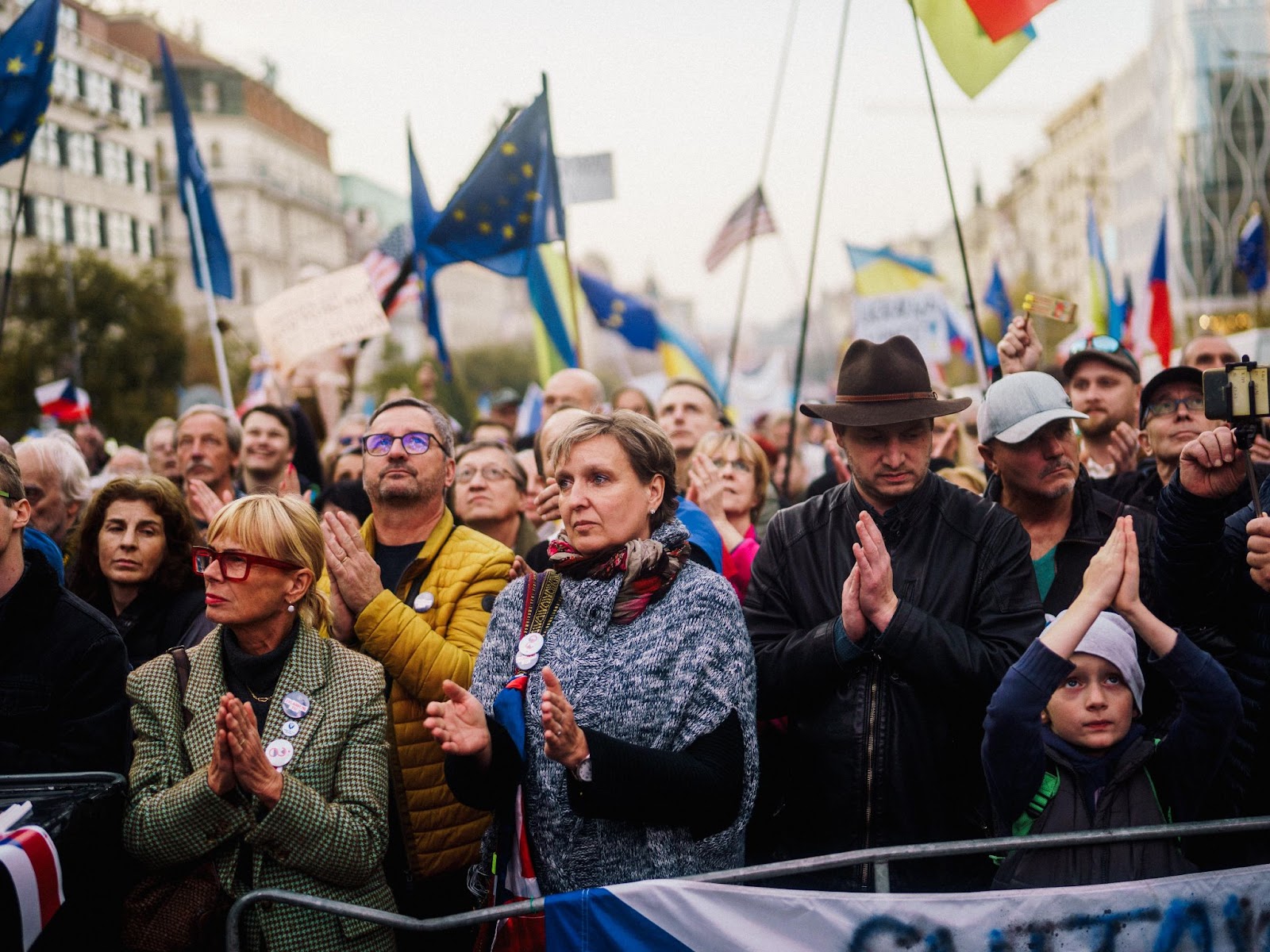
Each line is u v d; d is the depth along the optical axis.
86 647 3.42
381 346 58.53
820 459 10.45
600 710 2.98
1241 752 3.41
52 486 4.88
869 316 10.55
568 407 5.16
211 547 3.31
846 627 3.26
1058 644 3.03
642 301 10.04
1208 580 3.36
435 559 3.97
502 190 6.84
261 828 3.04
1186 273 54.00
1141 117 66.56
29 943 2.75
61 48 47.88
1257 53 54.62
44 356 32.28
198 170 8.13
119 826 3.22
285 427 6.54
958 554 3.45
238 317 73.38
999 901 2.90
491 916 2.85
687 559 3.21
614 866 2.98
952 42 5.32
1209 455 3.25
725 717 2.99
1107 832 2.88
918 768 3.26
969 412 8.07
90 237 49.66
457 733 2.83
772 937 2.87
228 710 2.94
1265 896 2.97
